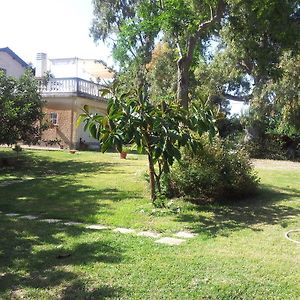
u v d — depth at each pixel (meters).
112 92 8.18
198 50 14.06
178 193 9.08
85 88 26.48
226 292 4.16
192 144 8.19
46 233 6.41
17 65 32.34
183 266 4.89
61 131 25.59
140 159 18.81
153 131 8.02
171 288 4.26
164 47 24.97
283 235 6.42
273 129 25.53
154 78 24.34
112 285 4.34
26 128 15.64
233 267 4.87
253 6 11.45
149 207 8.25
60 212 7.91
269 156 24.95
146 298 4.03
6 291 4.20
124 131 7.76
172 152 7.89
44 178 12.62
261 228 6.89
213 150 9.27
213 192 8.93
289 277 4.59
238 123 27.75
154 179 8.69
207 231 6.63
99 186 10.92
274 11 11.66
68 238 6.13
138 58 24.69
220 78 23.70
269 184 12.05
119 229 6.80
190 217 7.60
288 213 8.09
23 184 11.43
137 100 8.02
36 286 4.32
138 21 14.55
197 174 8.85
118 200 9.02
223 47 23.61
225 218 7.59
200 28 11.94
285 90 21.30
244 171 9.42
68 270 4.77
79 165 16.14
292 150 25.20
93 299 4.02
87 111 8.16
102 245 5.75
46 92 25.69
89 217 7.48
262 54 13.04
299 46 13.49
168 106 8.14
